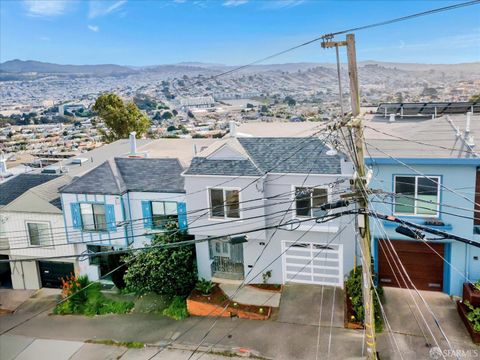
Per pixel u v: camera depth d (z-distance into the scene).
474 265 18.62
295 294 20.98
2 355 19.06
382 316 18.31
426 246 19.39
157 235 22.72
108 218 23.41
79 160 31.02
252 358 17.25
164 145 32.84
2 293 24.97
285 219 21.06
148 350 18.53
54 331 20.67
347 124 11.25
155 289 21.83
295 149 21.50
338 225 20.52
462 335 17.11
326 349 17.17
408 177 18.55
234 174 20.66
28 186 27.55
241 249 22.19
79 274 24.44
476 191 18.20
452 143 19.00
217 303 20.56
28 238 24.80
